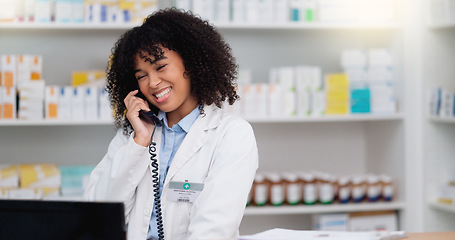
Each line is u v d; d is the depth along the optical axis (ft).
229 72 6.18
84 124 10.87
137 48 5.53
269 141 12.09
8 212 4.11
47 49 11.35
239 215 5.32
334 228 11.03
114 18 10.32
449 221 10.98
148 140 5.69
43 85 10.03
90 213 4.01
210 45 5.84
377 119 11.38
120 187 5.62
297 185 11.05
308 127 12.23
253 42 11.93
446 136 10.91
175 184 5.64
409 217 11.03
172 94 5.60
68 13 10.24
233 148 5.54
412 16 10.90
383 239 4.70
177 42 5.59
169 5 11.41
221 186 5.29
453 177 10.93
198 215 5.21
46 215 4.06
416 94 10.91
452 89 10.99
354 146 12.44
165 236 5.63
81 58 11.44
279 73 10.83
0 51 11.21
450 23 10.14
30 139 11.39
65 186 10.18
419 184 10.94
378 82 11.01
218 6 10.53
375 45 11.96
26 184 10.00
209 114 5.91
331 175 11.91
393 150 11.42
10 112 9.96
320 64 12.17
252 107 10.58
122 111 6.23
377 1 10.92
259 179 10.87
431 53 10.84
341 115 10.80
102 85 10.37
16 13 10.32
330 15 10.82
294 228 12.19
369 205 11.01
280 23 10.61
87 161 11.56
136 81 6.04
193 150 5.72
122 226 3.99
